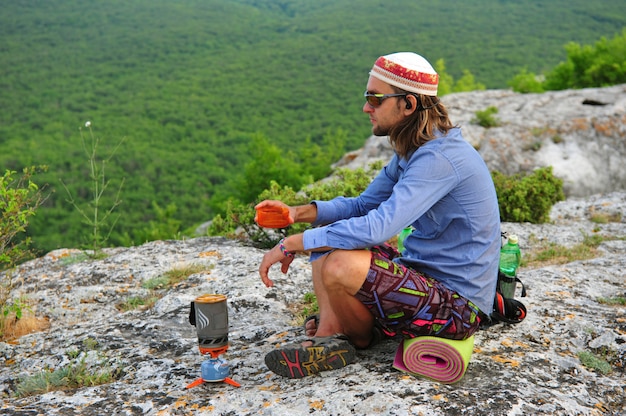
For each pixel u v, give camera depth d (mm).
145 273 6180
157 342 4305
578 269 5574
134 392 3471
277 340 4086
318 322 3732
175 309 5051
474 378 3258
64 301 5703
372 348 3613
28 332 5141
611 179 14547
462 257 3207
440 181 3074
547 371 3461
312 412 2951
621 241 7703
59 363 4137
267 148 41375
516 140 14984
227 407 3145
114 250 7461
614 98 16844
